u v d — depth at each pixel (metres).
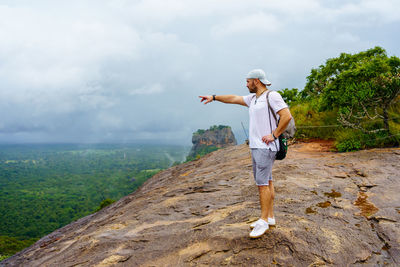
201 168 8.59
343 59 10.33
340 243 2.55
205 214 3.85
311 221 3.00
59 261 3.69
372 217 3.08
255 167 2.71
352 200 3.63
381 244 2.58
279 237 2.63
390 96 6.70
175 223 3.75
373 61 7.21
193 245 2.89
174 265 2.62
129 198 8.52
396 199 3.49
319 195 3.88
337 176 4.73
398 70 7.11
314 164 5.65
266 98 2.59
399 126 6.88
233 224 3.17
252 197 4.16
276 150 2.58
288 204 3.61
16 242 66.38
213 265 2.46
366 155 5.83
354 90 7.05
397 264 2.26
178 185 6.45
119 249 3.33
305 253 2.40
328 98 7.85
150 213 4.43
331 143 8.25
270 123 2.59
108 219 5.82
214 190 5.04
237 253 2.55
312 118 10.03
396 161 5.11
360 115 7.55
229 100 3.06
